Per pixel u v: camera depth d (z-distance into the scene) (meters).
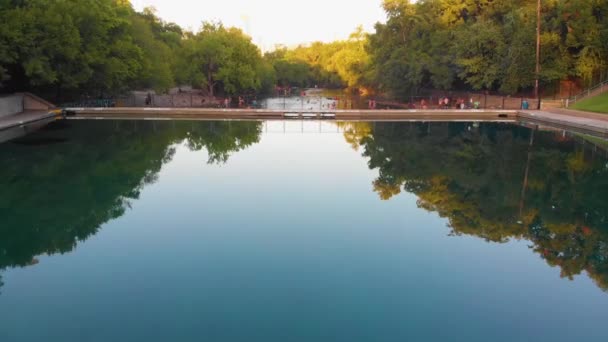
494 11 43.41
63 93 35.91
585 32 33.22
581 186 13.48
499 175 14.87
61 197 11.64
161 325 5.75
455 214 10.57
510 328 5.78
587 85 35.78
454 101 44.81
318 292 6.64
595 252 8.37
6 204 10.97
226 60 51.16
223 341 5.40
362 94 70.69
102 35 32.41
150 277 7.11
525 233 9.36
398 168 15.87
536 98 35.47
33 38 26.33
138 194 11.98
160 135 23.25
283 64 89.69
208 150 19.09
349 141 22.05
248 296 6.52
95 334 5.54
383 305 6.30
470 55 40.03
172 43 63.84
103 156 17.17
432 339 5.48
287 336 5.50
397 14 51.38
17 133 22.16
